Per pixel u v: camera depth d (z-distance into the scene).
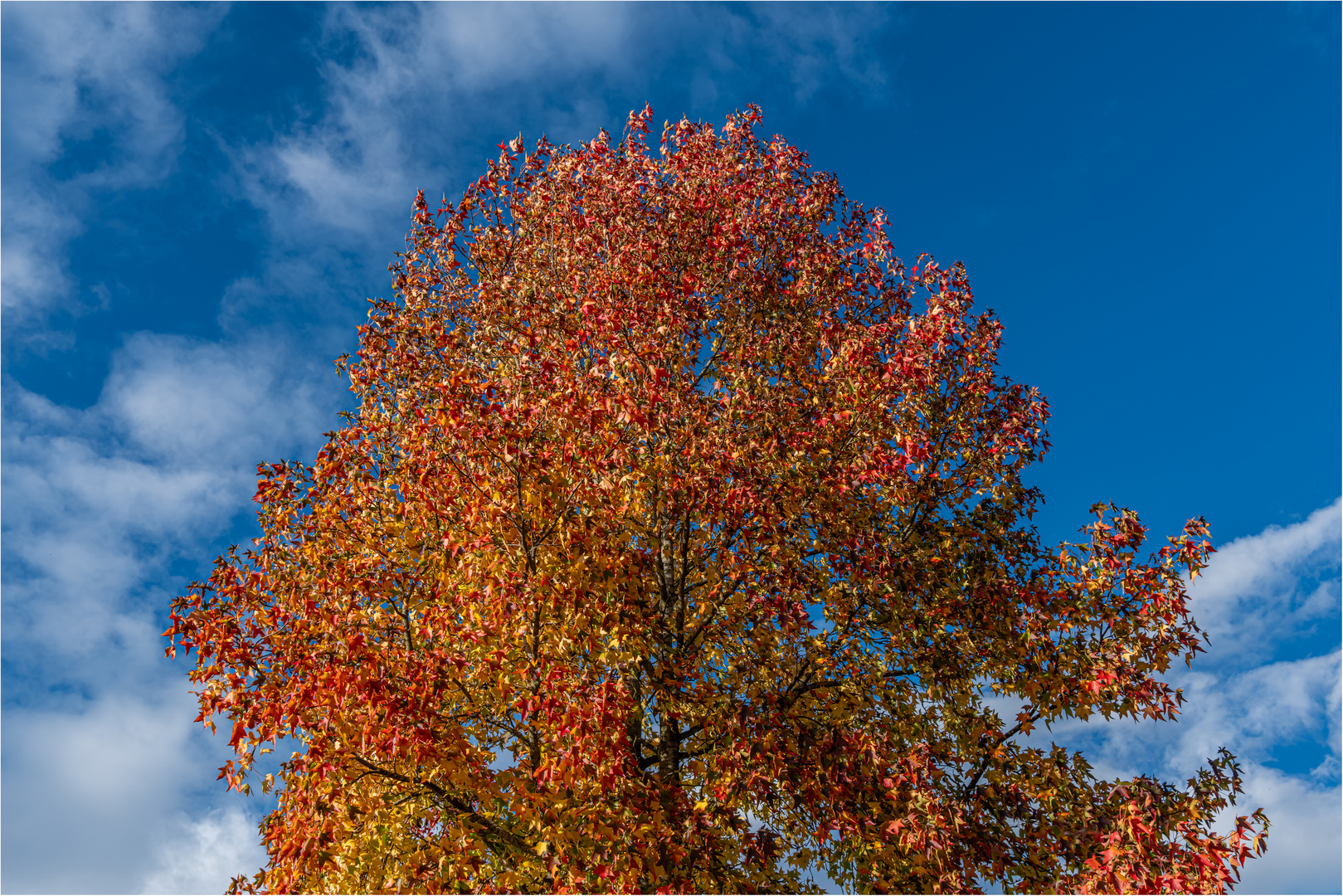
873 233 14.74
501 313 13.21
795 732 9.84
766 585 10.71
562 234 14.59
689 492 10.72
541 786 9.12
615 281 12.42
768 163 15.25
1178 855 8.52
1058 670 10.52
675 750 11.30
